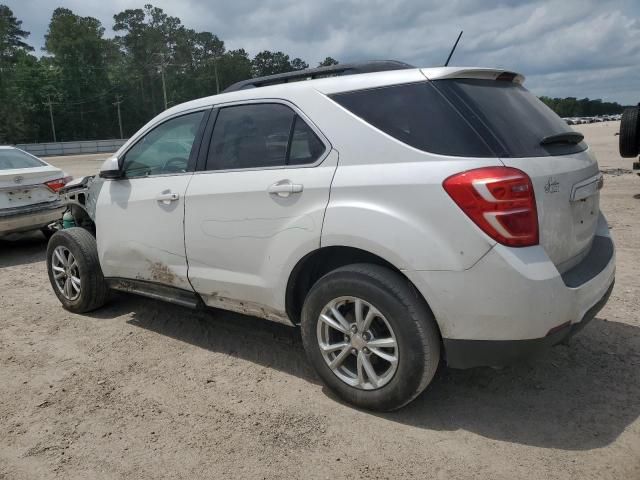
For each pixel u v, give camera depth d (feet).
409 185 9.07
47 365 12.84
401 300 9.21
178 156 13.08
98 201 14.73
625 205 29.91
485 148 8.88
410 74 9.90
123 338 14.28
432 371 9.35
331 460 8.87
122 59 367.45
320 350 10.50
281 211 10.64
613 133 122.42
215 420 10.19
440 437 9.36
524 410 10.11
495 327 8.68
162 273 13.30
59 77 323.98
